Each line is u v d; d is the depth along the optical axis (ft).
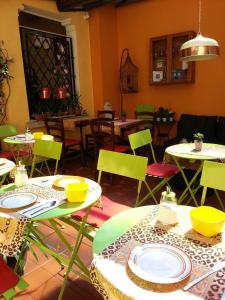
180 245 3.54
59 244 7.70
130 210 4.58
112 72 19.10
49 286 6.18
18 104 14.49
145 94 18.62
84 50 18.08
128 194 11.54
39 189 5.56
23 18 15.40
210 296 2.68
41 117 15.44
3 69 13.38
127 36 18.65
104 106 17.46
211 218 3.96
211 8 14.82
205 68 15.65
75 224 6.03
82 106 18.35
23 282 4.18
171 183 11.58
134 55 18.58
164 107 17.80
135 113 18.16
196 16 15.42
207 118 14.83
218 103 15.57
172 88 17.25
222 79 15.17
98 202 6.19
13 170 7.07
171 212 4.04
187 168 10.15
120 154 6.83
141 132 10.27
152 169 9.64
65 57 17.53
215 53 8.06
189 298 2.66
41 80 16.33
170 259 3.18
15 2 13.84
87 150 17.94
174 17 16.25
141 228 3.98
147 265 3.08
